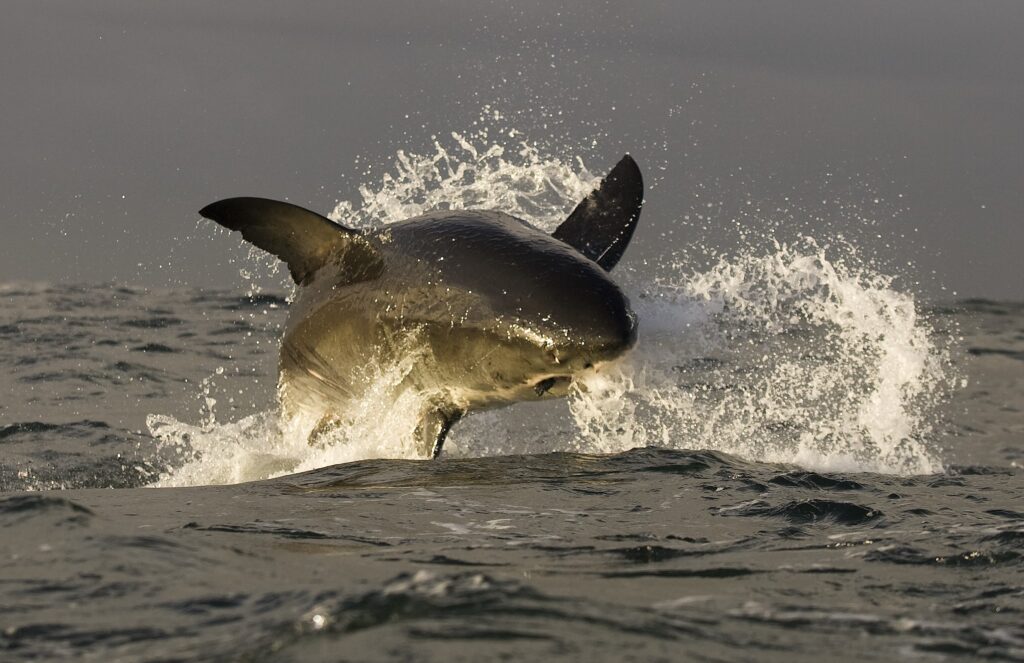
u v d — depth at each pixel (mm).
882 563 13734
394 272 22859
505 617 10102
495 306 21000
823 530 15766
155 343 46875
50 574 11867
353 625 9766
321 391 25125
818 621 11078
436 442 22812
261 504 16984
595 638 9781
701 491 18484
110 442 28531
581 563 13516
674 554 14148
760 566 13531
